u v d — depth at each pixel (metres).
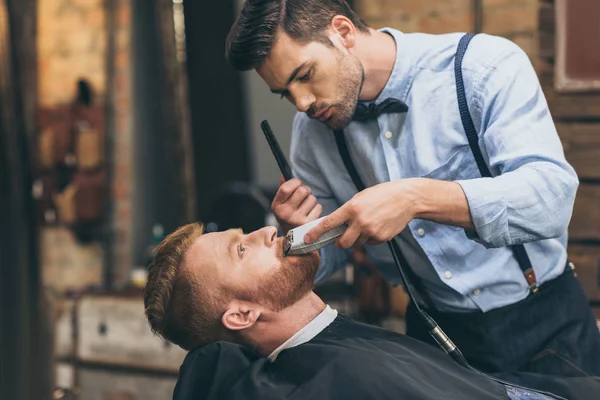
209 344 1.65
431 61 1.69
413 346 1.66
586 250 2.80
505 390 1.57
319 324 1.69
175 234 1.75
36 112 4.11
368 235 1.47
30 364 4.11
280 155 1.79
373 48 1.69
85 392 3.44
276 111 3.59
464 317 1.79
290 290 1.66
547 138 1.57
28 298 4.12
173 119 3.79
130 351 3.35
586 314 1.83
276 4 1.56
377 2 3.05
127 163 3.95
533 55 2.79
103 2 3.96
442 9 2.94
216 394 1.56
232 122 3.68
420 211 1.48
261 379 1.56
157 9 3.74
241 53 1.58
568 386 1.62
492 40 1.67
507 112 1.58
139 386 3.34
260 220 3.44
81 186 3.99
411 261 1.81
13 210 4.12
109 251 4.00
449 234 1.73
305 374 1.56
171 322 1.71
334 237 1.53
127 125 3.93
